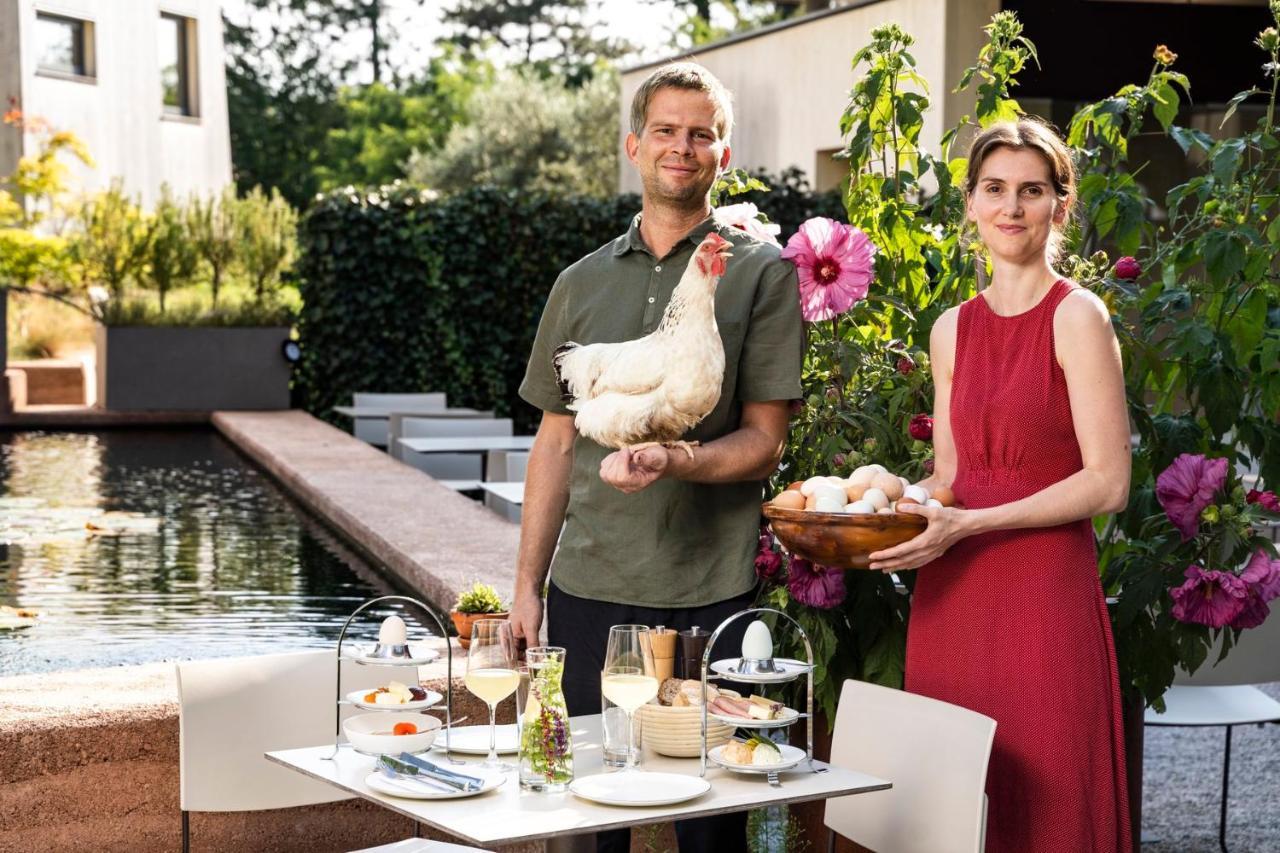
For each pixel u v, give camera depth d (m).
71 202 17.31
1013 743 2.69
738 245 2.97
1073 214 3.53
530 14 37.31
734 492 2.97
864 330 3.71
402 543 5.68
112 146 20.34
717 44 14.37
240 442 10.27
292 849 3.41
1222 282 3.37
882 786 2.38
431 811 2.21
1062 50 10.30
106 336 12.20
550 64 37.22
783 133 13.23
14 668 4.30
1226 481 3.21
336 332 11.88
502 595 4.66
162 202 14.16
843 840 3.40
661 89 2.90
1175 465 3.12
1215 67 10.39
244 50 36.12
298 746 2.97
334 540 6.53
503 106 25.70
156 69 21.23
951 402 2.82
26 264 14.88
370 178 33.59
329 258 11.77
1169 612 3.21
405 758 2.40
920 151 3.84
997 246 2.72
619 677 2.40
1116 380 2.64
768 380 2.94
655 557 2.94
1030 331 2.71
